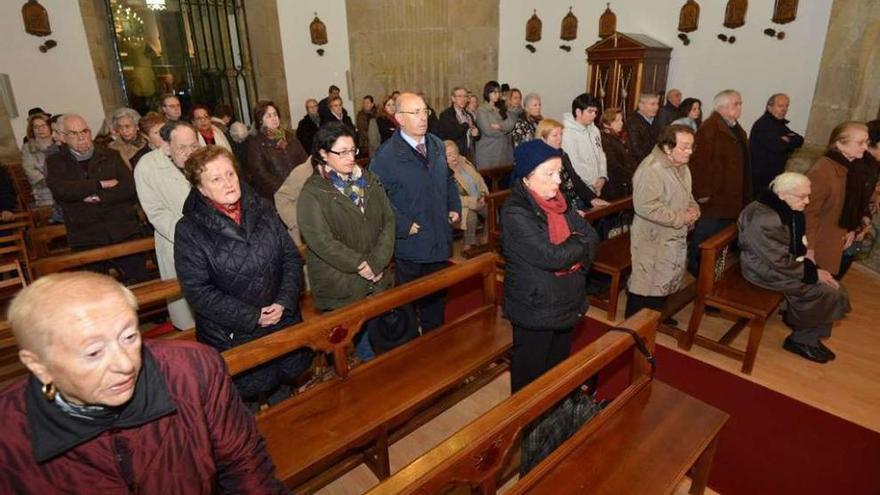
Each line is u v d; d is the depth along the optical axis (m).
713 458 2.06
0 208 4.24
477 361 2.22
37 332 0.81
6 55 5.84
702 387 2.81
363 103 7.12
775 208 2.87
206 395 1.04
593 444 1.77
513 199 2.07
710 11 6.07
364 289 2.42
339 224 2.28
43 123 4.60
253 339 1.93
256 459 1.16
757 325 2.81
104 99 6.59
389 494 1.16
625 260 3.56
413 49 8.08
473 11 7.97
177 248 1.78
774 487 2.13
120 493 0.96
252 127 7.20
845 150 3.02
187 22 7.47
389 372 2.15
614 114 4.14
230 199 1.75
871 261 4.31
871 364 2.98
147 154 2.54
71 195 3.06
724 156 3.51
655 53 6.34
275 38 7.48
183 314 2.74
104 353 0.84
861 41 4.57
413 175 2.68
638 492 1.58
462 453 1.29
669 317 3.36
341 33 7.92
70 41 6.23
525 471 1.99
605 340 1.86
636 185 2.97
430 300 2.98
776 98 4.31
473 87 8.34
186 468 1.01
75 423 0.89
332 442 1.74
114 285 0.90
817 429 2.46
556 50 7.69
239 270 1.83
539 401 1.51
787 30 5.47
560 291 2.09
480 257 2.52
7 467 0.87
